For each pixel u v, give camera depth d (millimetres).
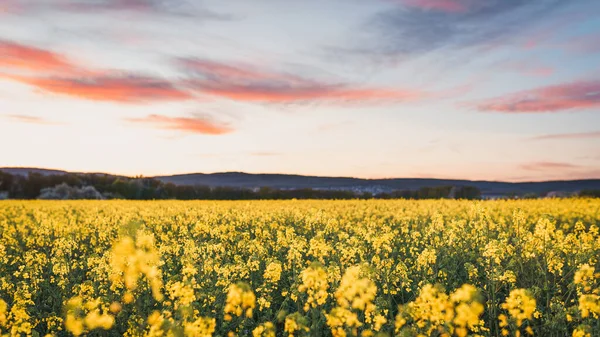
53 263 13680
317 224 20234
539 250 11172
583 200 45969
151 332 6121
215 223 25000
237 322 9375
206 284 10406
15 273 13086
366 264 8773
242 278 12000
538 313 8992
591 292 9117
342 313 6059
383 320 6816
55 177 92875
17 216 35875
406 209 35906
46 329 10141
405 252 15438
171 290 7555
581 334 6387
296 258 11836
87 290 10211
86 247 18781
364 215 32938
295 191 83938
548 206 37031
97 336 8578
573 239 11562
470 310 5566
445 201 49875
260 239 17594
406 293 11336
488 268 11594
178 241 17938
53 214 35562
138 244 6176
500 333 8938
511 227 17000
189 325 5793
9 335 7695
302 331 7426
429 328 6484
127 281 5988
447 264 13164
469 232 16109
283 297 11727
